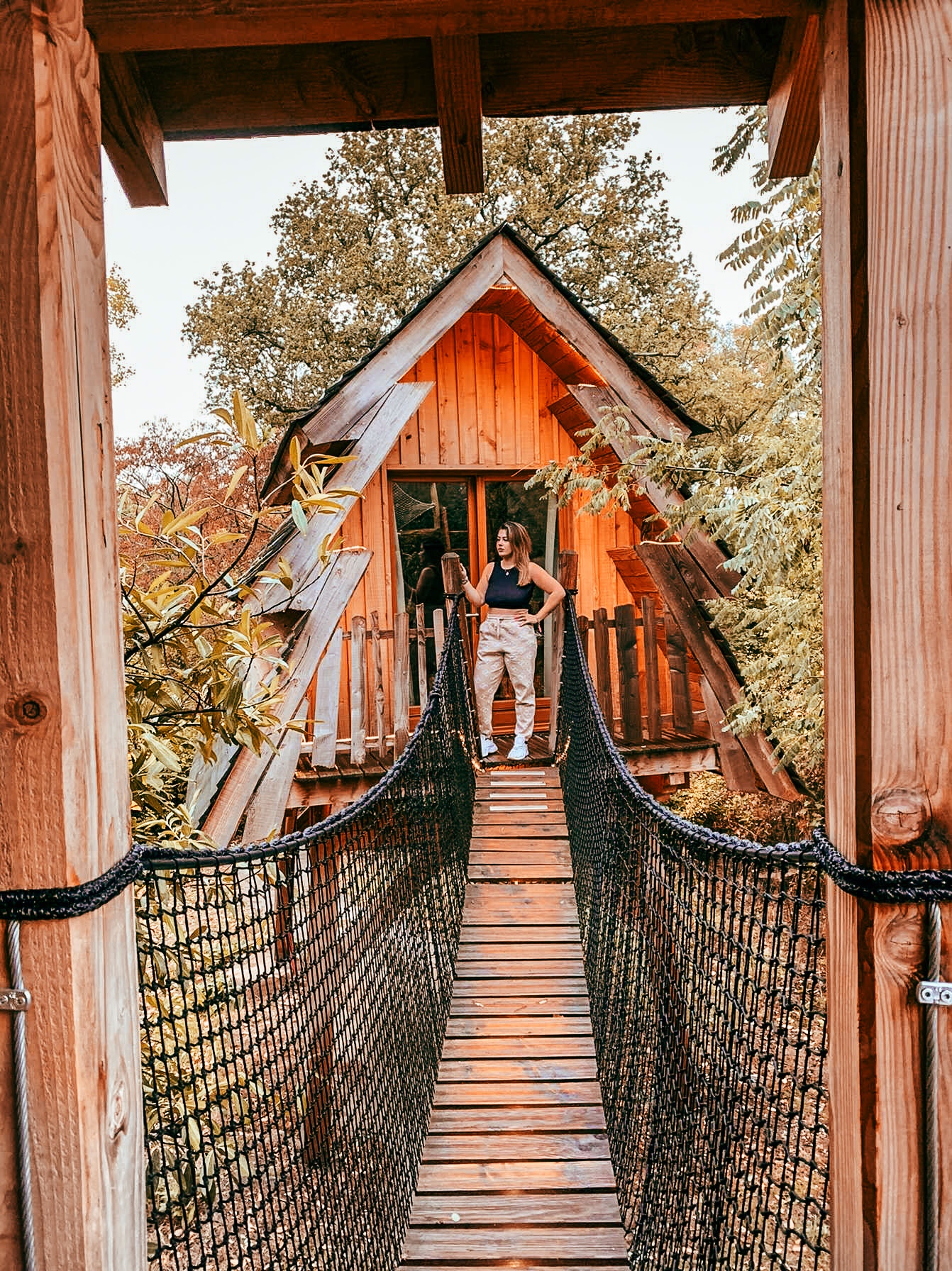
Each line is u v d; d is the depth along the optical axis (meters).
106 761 1.35
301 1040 2.43
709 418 14.62
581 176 20.86
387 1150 3.36
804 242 6.60
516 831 6.76
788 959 1.65
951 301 1.23
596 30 1.80
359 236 21.69
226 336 21.75
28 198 1.22
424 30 1.47
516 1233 3.43
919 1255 1.24
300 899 2.35
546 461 9.48
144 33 1.43
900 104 1.25
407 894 4.22
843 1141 1.33
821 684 6.63
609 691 7.99
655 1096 3.01
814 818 8.91
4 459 1.21
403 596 9.03
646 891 3.30
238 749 5.63
